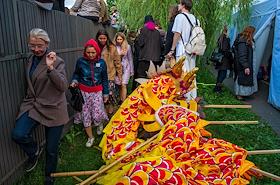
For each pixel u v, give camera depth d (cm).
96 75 505
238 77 877
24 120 360
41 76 353
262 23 988
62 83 345
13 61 374
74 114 602
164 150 375
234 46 903
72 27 621
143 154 387
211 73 1421
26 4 407
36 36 340
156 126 430
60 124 367
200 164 375
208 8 1148
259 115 730
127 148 425
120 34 746
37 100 360
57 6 593
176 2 1100
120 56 720
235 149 401
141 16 1171
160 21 1098
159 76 498
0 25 342
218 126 610
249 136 568
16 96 382
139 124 463
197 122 407
